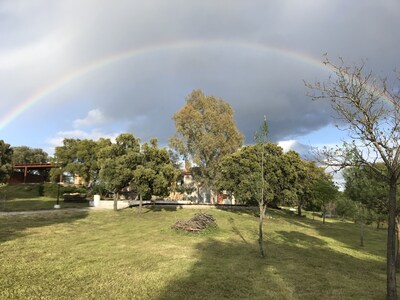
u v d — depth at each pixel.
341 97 9.57
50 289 9.18
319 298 9.56
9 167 46.28
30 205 38.47
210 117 51.31
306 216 50.78
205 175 53.31
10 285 9.28
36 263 11.98
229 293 9.68
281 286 10.60
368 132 9.38
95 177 56.34
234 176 37.94
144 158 35.09
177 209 41.16
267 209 50.41
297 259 15.45
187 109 51.91
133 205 41.34
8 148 47.38
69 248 15.24
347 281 11.78
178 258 14.02
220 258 14.57
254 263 13.88
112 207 39.44
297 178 38.12
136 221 28.02
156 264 12.80
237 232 24.05
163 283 10.29
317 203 44.97
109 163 34.09
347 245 22.78
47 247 15.20
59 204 39.31
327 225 38.47
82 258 13.26
